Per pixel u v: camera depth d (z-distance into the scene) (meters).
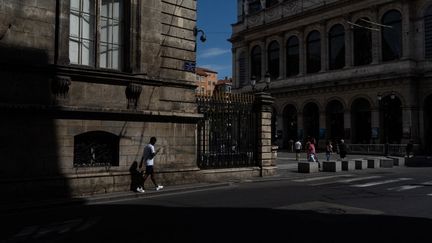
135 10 17.05
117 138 16.25
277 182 20.00
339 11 49.56
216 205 13.04
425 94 42.41
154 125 17.38
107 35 16.80
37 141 14.16
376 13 45.91
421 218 10.91
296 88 53.47
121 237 9.00
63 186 14.55
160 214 11.62
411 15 43.38
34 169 14.06
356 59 48.22
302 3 53.97
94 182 15.35
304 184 18.94
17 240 8.94
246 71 62.38
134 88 16.62
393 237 8.92
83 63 16.06
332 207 12.57
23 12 14.12
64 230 9.80
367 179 20.98
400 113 43.62
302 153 48.12
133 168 16.56
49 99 14.59
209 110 20.06
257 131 22.19
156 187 16.53
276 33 57.53
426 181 19.78
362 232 9.37
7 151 13.52
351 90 47.44
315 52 53.00
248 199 14.23
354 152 45.75
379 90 44.78
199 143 19.45
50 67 14.47
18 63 13.78
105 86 16.02
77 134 15.12
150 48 17.38
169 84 17.92
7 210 12.34
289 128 55.94
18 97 13.88
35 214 12.07
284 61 56.47
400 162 32.62
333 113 50.16
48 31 14.70
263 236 9.01
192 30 18.98
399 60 43.31
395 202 13.49
